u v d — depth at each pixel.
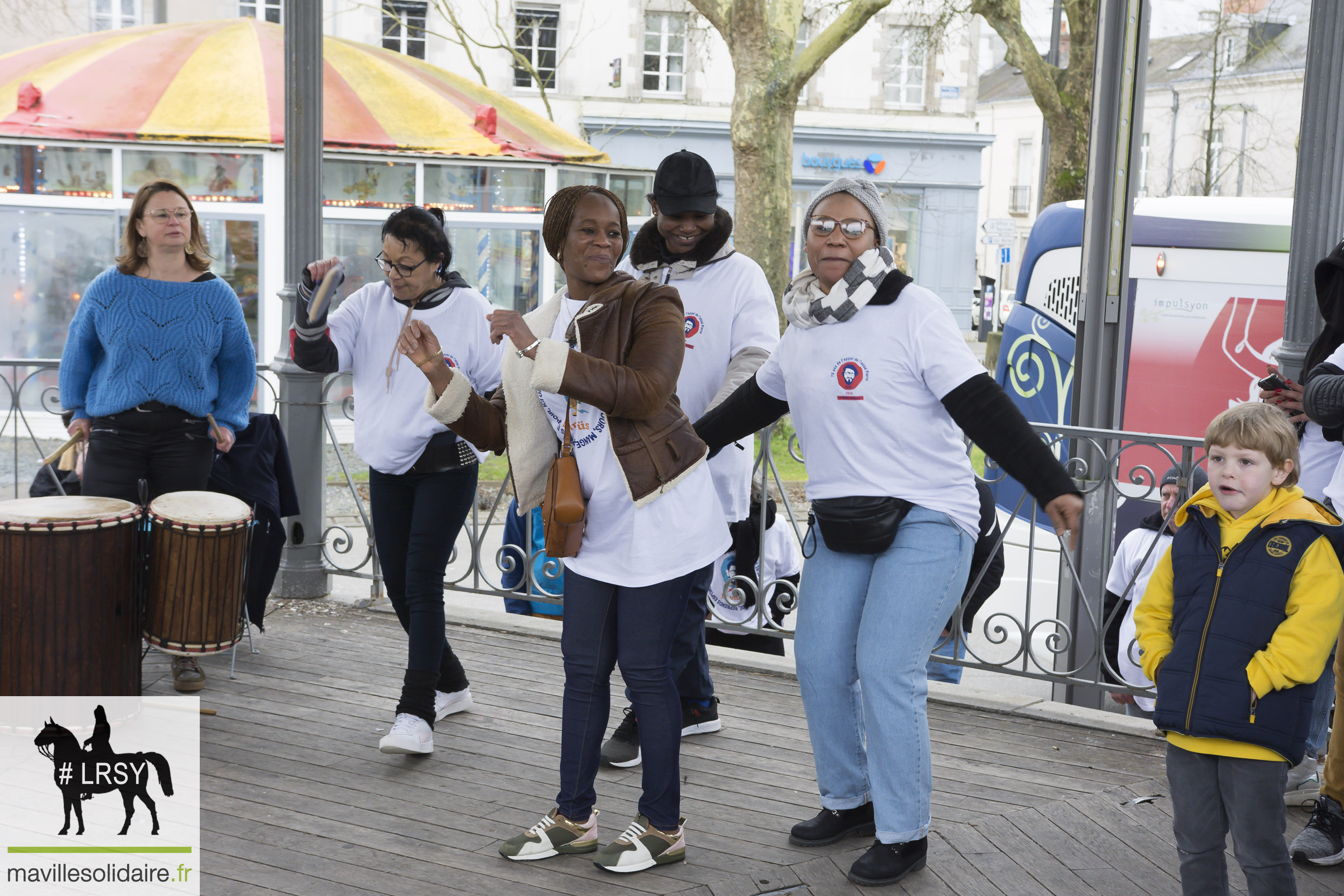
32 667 3.79
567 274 3.14
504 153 11.98
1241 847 2.80
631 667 3.18
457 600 7.25
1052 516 2.95
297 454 5.73
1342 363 3.78
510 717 4.41
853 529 3.12
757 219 14.02
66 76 11.56
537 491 3.25
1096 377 5.65
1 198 10.83
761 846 3.46
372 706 4.48
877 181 26.08
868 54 25.69
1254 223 8.82
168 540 3.97
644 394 2.94
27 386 10.30
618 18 23.88
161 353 4.32
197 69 11.80
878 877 3.23
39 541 3.74
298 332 3.90
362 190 11.62
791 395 3.26
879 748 3.21
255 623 5.04
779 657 5.10
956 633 4.95
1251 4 24.05
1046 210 10.55
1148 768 4.12
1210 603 2.81
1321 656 2.69
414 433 3.89
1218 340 8.94
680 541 3.12
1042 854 3.45
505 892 3.16
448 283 4.04
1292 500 2.82
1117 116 5.51
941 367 3.03
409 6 22.38
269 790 3.74
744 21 13.66
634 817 3.62
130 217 4.31
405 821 3.56
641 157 24.52
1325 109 4.38
